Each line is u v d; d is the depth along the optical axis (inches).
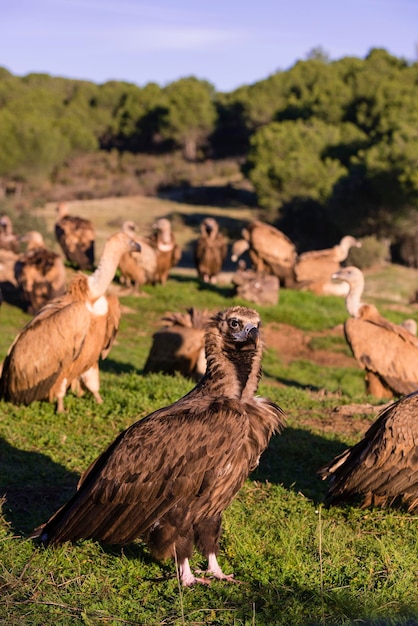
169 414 397.7
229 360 406.3
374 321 963.3
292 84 6259.8
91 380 724.7
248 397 407.5
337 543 470.3
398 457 483.5
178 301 1636.3
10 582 398.9
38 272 1430.9
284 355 1414.9
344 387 1192.8
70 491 532.7
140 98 6973.4
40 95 6899.6
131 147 7155.5
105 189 5816.9
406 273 3513.8
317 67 6245.1
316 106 4778.5
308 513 522.3
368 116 4505.4
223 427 386.3
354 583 422.9
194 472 383.2
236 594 400.8
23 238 1577.3
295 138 4249.5
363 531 501.0
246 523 497.4
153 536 396.8
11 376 702.5
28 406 711.1
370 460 492.1
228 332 404.2
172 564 429.4
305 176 3971.5
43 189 5561.0
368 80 4724.4
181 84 7554.1
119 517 391.2
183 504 388.8
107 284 709.3
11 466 569.9
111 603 388.8
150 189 5925.2
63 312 692.7
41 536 429.7
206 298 1672.0
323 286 1855.3
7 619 364.5
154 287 1712.6
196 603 391.9
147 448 387.9
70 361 694.5
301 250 4050.2
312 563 443.2
